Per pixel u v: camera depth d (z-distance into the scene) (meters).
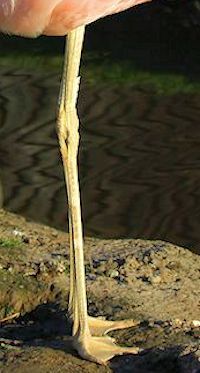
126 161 2.15
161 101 2.60
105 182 2.05
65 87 1.16
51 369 1.11
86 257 1.43
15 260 1.40
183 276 1.37
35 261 1.40
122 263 1.40
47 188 2.02
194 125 2.39
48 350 1.15
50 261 1.39
